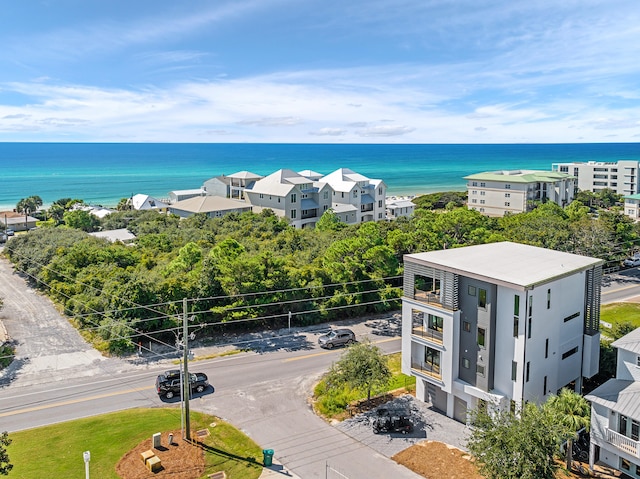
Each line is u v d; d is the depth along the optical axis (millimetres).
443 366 32750
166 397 35688
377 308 53125
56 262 60031
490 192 127125
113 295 45406
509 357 30109
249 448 29719
